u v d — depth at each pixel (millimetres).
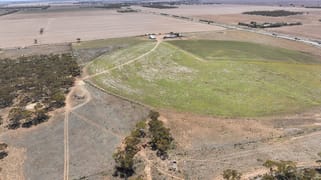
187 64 90875
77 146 50562
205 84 76250
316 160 44938
